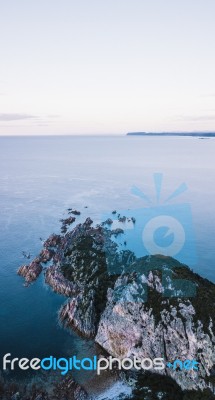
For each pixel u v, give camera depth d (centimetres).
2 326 8475
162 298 7400
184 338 6750
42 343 7800
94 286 9731
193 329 6719
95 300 8888
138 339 7175
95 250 12725
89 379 6700
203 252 14025
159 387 6469
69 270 11144
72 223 17938
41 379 6656
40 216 19325
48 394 6284
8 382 6550
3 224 17688
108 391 6419
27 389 6391
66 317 8694
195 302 7131
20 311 9162
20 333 8188
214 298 7288
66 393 6306
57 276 10706
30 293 10150
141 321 7231
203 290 7481
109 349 7506
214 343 6450
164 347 6906
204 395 6044
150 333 7050
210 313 6862
